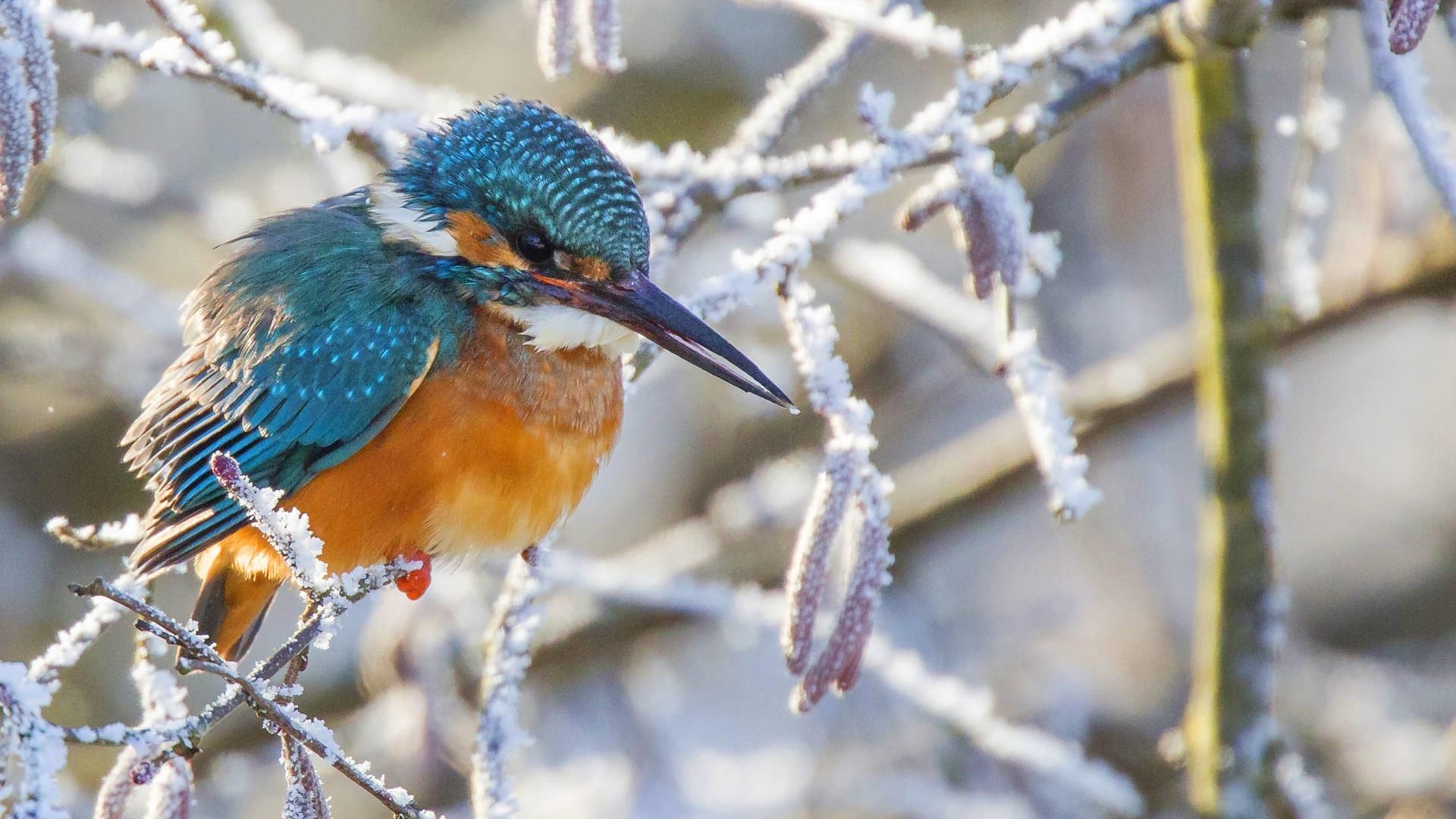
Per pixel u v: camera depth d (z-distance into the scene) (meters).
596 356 7.25
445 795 10.05
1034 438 6.04
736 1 7.21
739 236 12.72
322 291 7.25
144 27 13.91
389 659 9.86
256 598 7.57
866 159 6.76
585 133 7.17
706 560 11.91
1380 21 6.37
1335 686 13.28
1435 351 15.65
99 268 11.85
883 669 9.95
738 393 14.02
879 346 14.34
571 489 7.23
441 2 15.52
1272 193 14.04
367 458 7.06
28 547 13.36
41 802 4.41
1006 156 6.58
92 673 12.87
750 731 13.17
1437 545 15.02
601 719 12.59
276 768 12.55
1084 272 13.80
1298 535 15.35
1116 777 9.77
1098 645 13.23
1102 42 6.35
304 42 15.22
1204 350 9.10
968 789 11.89
